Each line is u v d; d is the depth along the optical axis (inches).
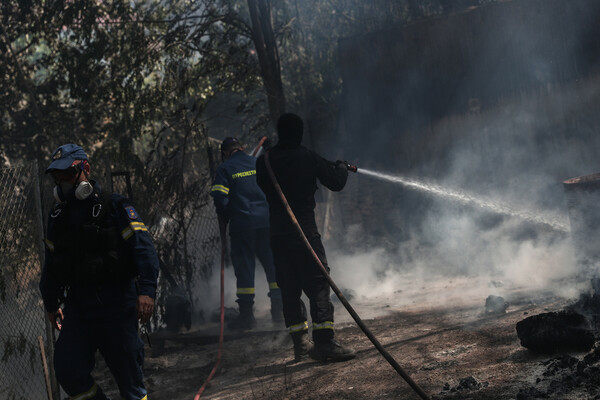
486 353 153.6
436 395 130.1
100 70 405.7
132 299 135.0
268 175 182.4
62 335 132.6
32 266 177.3
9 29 442.0
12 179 176.1
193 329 250.8
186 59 394.0
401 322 214.1
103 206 131.6
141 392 137.9
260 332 230.7
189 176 311.1
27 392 171.3
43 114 458.3
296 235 181.3
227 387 174.6
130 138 372.5
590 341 139.2
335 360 177.5
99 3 406.9
